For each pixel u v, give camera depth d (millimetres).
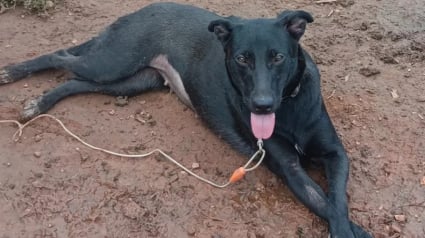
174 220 1622
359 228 1583
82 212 1633
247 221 1621
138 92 1919
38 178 1693
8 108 1856
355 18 2178
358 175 1718
